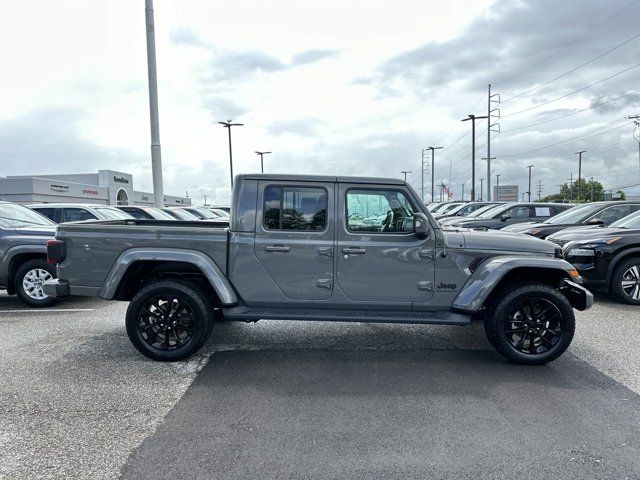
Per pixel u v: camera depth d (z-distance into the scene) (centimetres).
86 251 466
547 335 452
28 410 354
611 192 5866
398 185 461
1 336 547
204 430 325
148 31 1634
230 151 3531
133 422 337
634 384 405
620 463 284
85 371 435
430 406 363
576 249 727
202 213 1952
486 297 442
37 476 270
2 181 3462
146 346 461
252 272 462
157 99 1681
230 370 440
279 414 350
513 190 4828
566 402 369
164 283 457
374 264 458
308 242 459
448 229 513
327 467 279
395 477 269
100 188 4516
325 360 468
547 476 271
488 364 456
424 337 549
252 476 270
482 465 282
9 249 681
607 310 669
